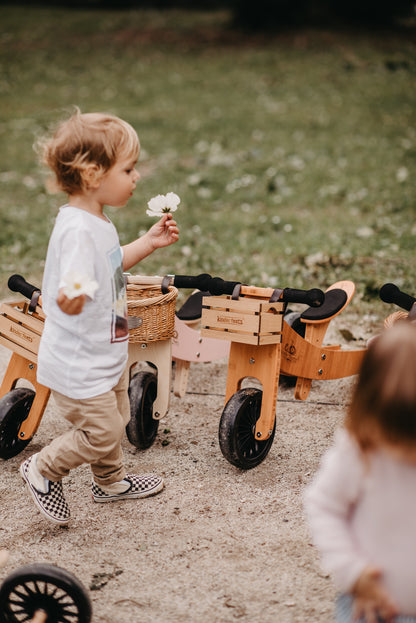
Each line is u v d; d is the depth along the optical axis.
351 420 1.70
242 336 3.22
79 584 2.18
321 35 20.78
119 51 20.61
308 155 11.13
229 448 3.27
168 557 2.77
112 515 3.06
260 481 3.33
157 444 3.72
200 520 3.01
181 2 27.41
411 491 1.65
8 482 3.34
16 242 7.28
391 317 3.29
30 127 13.43
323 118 13.72
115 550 2.82
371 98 15.19
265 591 2.56
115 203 2.74
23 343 3.34
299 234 7.52
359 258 6.60
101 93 16.36
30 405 3.52
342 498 1.74
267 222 8.03
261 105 14.94
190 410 4.14
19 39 21.89
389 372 1.62
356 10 21.94
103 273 2.65
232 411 3.27
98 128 2.62
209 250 6.97
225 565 2.71
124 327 2.78
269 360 3.33
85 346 2.65
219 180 9.93
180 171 10.45
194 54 19.98
